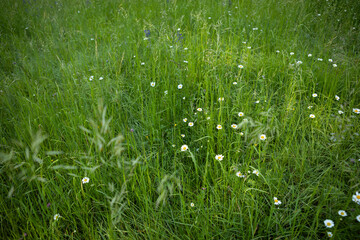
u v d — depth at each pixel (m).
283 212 1.81
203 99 2.67
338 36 4.07
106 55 3.79
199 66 3.22
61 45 4.20
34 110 2.62
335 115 2.57
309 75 2.98
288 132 2.39
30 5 6.05
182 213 1.73
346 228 1.57
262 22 4.62
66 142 2.31
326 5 5.10
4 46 4.29
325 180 1.92
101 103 1.44
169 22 4.78
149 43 3.82
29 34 5.05
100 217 1.92
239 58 3.57
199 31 4.21
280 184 1.99
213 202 1.83
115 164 1.81
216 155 2.05
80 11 5.81
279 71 3.24
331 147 2.29
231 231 1.74
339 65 3.29
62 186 1.99
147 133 2.44
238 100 2.57
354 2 4.95
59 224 1.80
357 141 2.22
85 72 3.42
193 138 2.39
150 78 3.04
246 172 1.91
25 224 1.82
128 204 1.89
